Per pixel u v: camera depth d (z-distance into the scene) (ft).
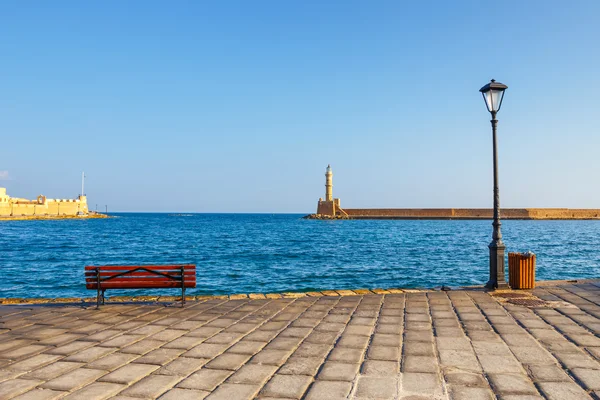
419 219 507.30
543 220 508.53
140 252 129.08
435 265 95.09
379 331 25.85
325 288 67.51
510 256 39.60
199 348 22.70
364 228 313.73
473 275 80.12
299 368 19.51
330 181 530.68
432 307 32.27
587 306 31.78
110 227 327.47
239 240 183.62
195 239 191.01
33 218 456.45
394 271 85.56
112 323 28.25
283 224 405.18
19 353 21.83
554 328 25.95
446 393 16.61
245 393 16.78
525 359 20.43
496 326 26.53
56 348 22.71
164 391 16.99
